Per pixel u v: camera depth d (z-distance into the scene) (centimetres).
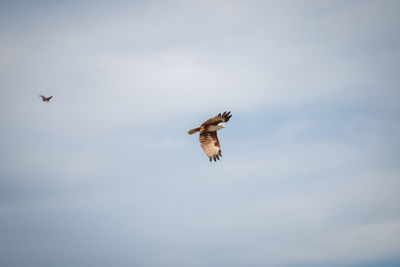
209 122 3156
